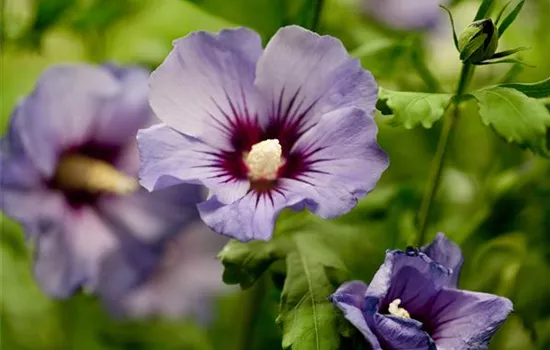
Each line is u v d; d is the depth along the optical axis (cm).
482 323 74
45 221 88
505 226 92
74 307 95
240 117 77
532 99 77
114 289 91
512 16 77
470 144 99
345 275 80
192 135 76
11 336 97
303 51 76
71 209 89
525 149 76
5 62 103
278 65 77
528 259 90
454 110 80
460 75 78
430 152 98
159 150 75
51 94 88
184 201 90
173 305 94
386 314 75
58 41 104
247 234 73
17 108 86
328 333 76
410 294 75
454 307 75
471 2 98
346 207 74
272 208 75
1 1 93
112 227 90
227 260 79
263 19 88
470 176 97
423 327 75
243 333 90
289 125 77
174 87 76
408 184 92
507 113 76
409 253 74
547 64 99
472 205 94
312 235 82
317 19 84
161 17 103
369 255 87
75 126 89
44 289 88
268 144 76
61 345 96
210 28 104
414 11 100
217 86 77
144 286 93
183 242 94
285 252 80
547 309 88
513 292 89
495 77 99
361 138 75
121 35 102
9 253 96
